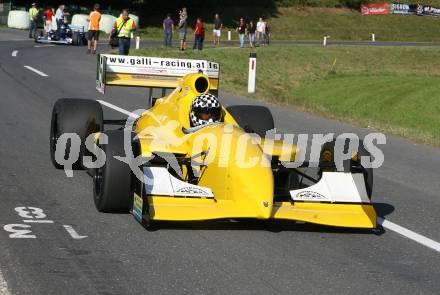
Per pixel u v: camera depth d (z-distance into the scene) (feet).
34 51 133.80
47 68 99.45
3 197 31.50
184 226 27.86
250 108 40.14
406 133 58.80
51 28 162.81
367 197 28.55
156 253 24.48
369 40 312.91
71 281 21.48
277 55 186.39
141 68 40.63
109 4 267.39
